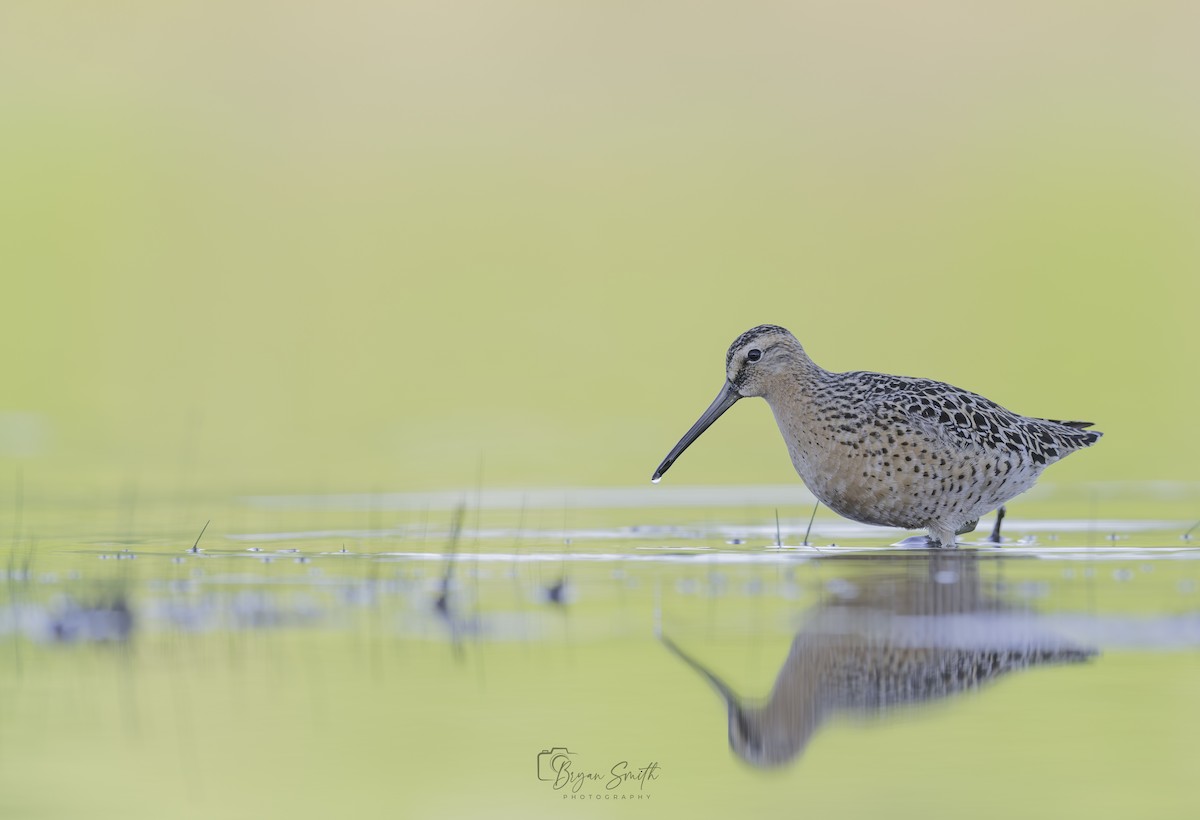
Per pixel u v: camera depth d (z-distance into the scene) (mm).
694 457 20750
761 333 13977
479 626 9461
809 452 13664
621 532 13859
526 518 15000
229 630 9391
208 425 22531
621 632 9266
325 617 9711
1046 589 10398
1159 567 11406
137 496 16531
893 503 13352
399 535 13562
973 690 8195
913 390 13492
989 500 13438
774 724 7828
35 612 9711
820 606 9883
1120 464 19641
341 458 20125
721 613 9695
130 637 9258
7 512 15102
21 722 7809
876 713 7992
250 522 14477
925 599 10039
